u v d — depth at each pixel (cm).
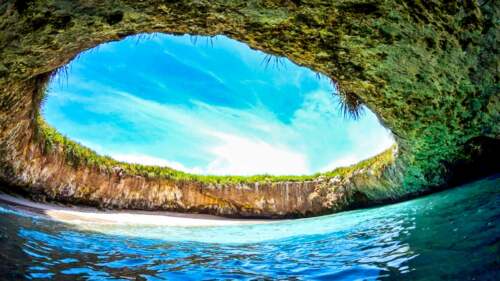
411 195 903
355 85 641
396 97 639
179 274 318
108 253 383
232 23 511
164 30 531
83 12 445
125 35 532
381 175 916
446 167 798
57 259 323
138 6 461
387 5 445
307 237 561
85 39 516
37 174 829
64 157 900
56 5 418
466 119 645
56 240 412
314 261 360
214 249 468
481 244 291
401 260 306
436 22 457
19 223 480
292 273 319
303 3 455
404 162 834
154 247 460
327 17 477
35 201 835
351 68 589
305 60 591
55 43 493
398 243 373
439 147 744
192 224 927
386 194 938
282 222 967
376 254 347
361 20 475
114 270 314
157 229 741
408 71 565
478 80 546
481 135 682
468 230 347
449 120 657
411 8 444
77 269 302
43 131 834
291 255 405
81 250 379
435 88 590
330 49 546
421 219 489
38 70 554
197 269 338
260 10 474
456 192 714
